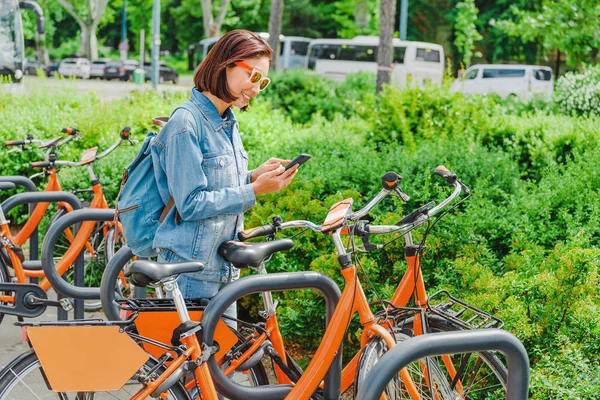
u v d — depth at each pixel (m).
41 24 17.80
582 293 4.11
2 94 10.92
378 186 5.89
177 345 3.10
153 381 2.99
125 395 3.22
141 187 3.32
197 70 3.28
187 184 3.15
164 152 3.23
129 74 42.12
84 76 42.28
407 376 3.41
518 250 4.95
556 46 16.20
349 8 44.72
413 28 41.94
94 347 3.00
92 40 47.66
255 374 3.53
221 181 3.26
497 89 27.16
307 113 14.77
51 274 4.98
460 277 4.50
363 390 2.52
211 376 3.13
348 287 3.31
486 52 38.94
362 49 31.19
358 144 7.88
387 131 8.93
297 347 5.18
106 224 5.93
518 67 27.27
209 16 40.59
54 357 2.96
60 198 5.47
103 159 7.16
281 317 4.86
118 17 62.75
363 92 15.36
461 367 3.67
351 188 6.04
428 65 30.27
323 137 8.20
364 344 3.40
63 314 5.18
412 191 5.69
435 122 8.82
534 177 7.74
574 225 5.02
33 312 4.97
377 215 5.59
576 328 3.95
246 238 3.35
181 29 58.25
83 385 2.96
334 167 6.41
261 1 55.03
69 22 59.66
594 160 6.22
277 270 5.23
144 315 3.15
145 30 60.03
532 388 3.64
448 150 6.66
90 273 6.25
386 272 4.88
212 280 3.35
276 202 5.72
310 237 5.31
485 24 38.44
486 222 5.12
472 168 6.23
